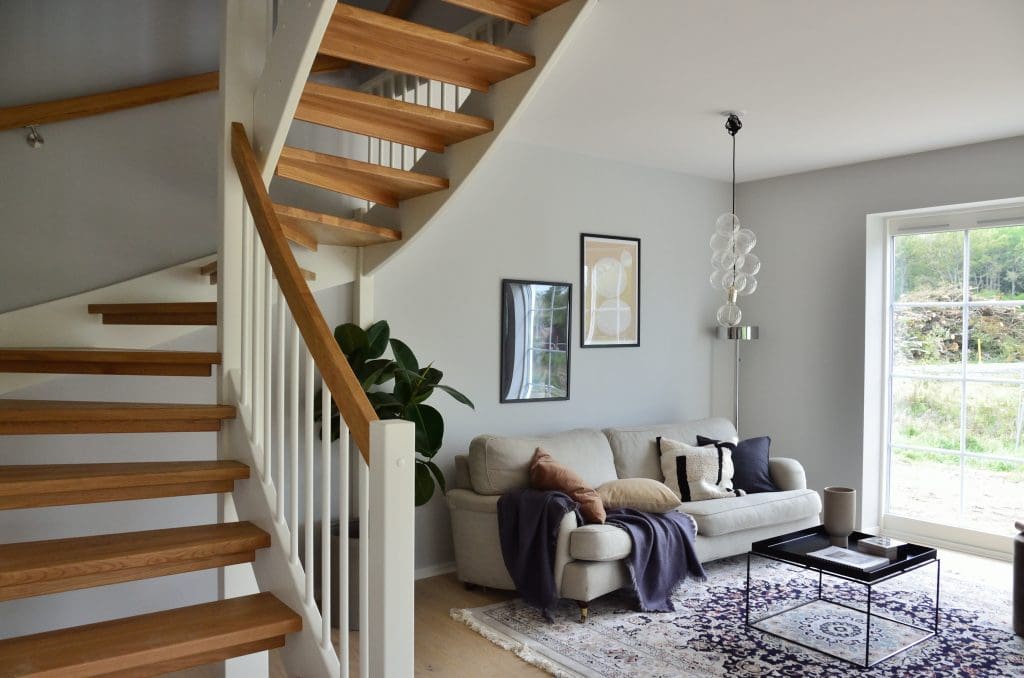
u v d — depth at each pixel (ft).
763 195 20.74
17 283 11.39
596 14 10.21
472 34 11.77
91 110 11.76
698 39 11.02
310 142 13.96
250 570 9.02
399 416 13.30
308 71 8.75
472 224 16.05
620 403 18.75
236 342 9.37
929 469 18.39
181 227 12.68
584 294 17.93
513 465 14.65
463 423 15.96
